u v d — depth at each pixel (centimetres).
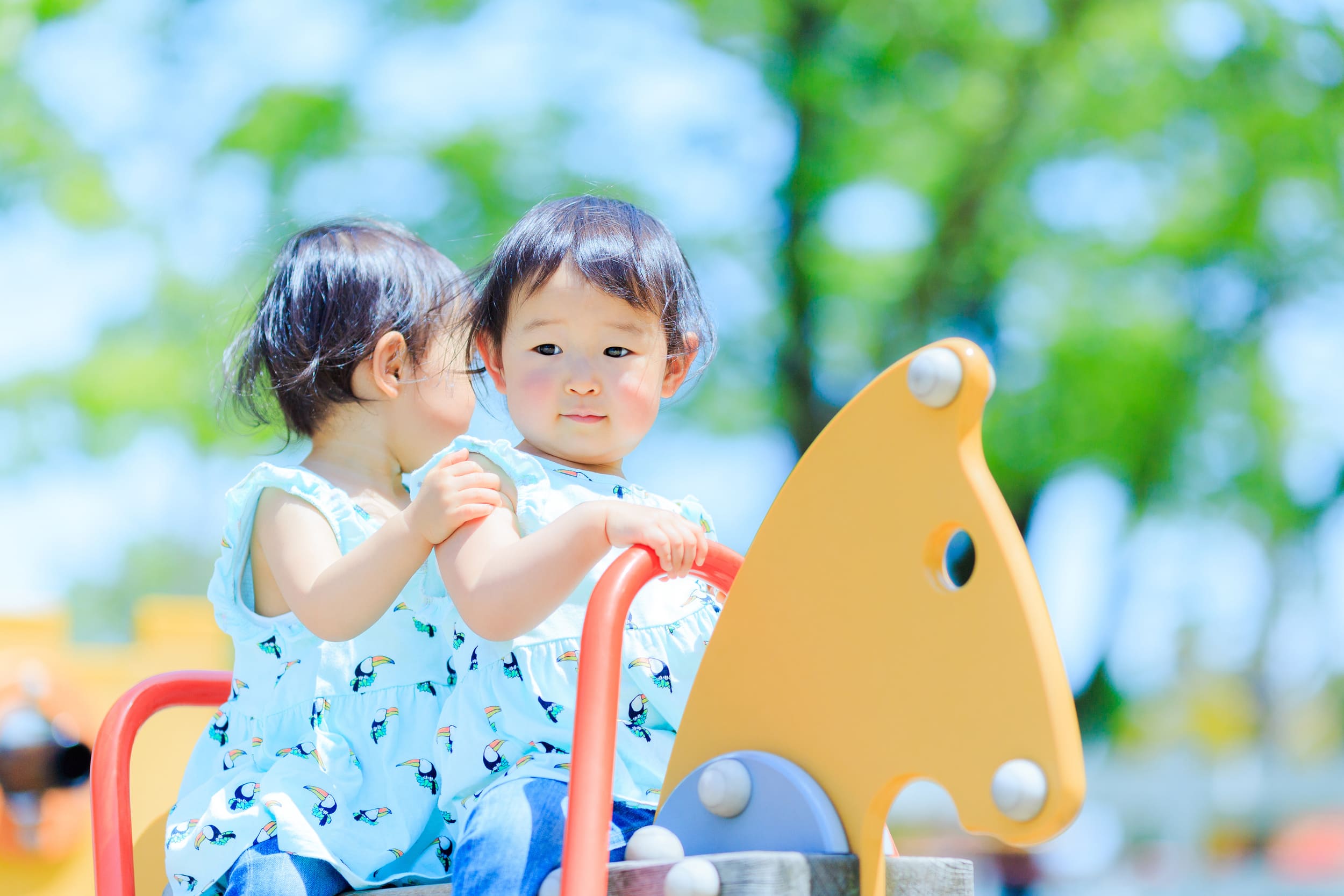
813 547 130
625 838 150
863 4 863
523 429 172
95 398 888
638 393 170
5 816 312
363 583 161
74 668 379
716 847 129
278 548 178
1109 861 991
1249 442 997
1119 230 884
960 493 119
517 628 148
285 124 854
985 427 875
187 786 180
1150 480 959
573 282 167
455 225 804
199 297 888
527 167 829
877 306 867
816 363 856
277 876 155
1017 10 873
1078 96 877
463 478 158
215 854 159
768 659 132
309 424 200
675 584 168
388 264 202
